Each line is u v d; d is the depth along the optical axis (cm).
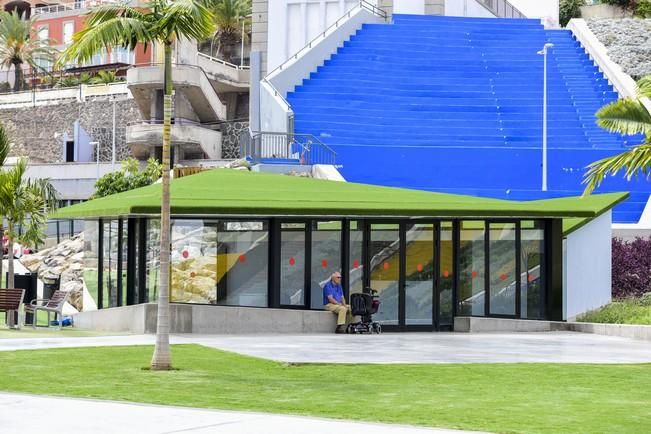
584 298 3862
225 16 11425
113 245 3647
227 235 3319
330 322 3372
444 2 9062
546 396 1838
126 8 2292
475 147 6284
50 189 3906
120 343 2711
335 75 7575
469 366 2291
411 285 3522
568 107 7362
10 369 2120
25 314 3759
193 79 8288
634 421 1563
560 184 6244
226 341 2880
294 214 3238
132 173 7275
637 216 5491
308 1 9031
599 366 2328
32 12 14162
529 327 3609
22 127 10581
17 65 12094
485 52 8275
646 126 3284
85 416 1545
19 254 6347
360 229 3472
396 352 2614
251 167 5372
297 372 2158
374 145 6388
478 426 1498
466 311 3594
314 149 5700
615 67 7906
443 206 3425
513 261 3631
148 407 1644
